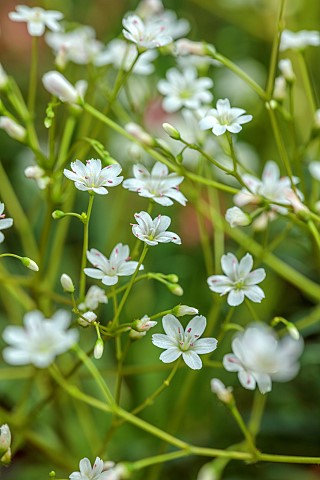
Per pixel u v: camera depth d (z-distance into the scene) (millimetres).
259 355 391
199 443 498
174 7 625
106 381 518
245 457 413
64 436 504
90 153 534
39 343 362
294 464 492
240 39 642
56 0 583
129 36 429
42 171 433
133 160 484
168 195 410
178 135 425
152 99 536
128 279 522
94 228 550
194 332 388
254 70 599
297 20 604
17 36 631
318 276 523
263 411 503
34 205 529
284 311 528
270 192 444
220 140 485
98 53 488
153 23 438
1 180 506
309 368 507
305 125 576
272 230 528
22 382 523
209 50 448
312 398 508
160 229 394
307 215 420
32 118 449
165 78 558
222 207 552
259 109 572
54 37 487
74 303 400
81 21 624
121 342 518
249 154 552
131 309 520
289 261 524
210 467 417
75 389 427
